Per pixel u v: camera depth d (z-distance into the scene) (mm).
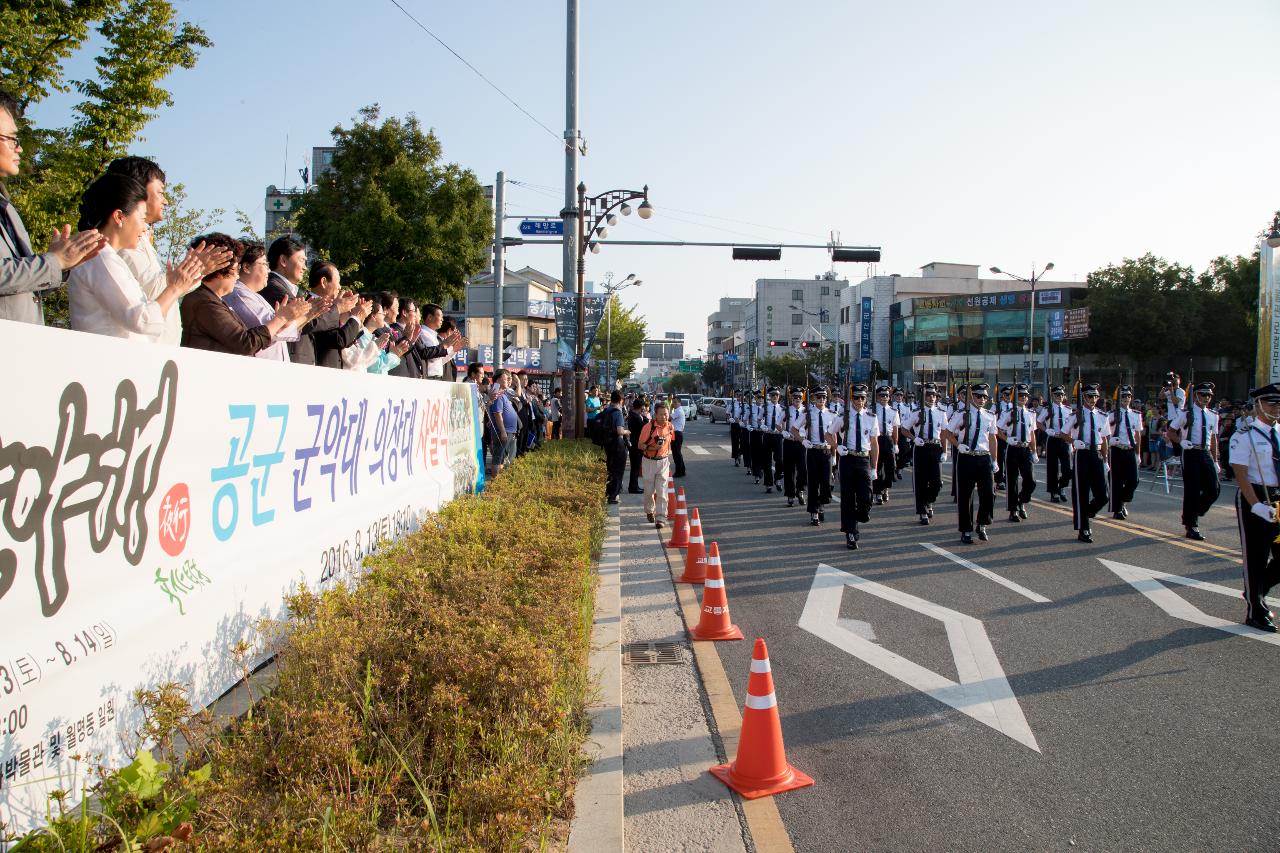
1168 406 16531
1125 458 13500
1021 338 56562
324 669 3646
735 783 4402
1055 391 15688
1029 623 7402
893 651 6676
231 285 4891
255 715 3635
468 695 3729
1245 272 46656
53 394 2900
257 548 4469
